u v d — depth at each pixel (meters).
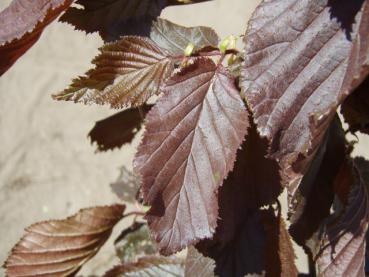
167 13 1.68
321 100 0.28
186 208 0.30
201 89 0.31
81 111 1.59
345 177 0.34
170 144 0.30
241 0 1.68
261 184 0.33
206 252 0.35
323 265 0.32
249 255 0.35
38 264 0.43
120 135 0.46
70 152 1.53
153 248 0.47
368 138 1.37
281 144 0.28
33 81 1.64
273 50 0.28
